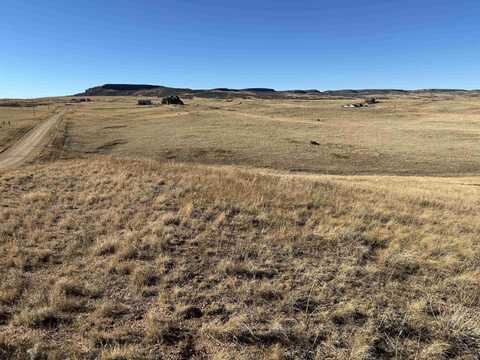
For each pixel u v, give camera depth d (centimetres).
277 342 448
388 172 3622
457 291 564
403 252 692
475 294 554
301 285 578
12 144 4972
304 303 530
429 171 3634
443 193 1792
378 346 444
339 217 897
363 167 3800
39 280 590
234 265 624
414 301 533
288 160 4050
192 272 617
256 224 821
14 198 1054
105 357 416
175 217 838
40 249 700
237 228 794
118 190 1102
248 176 1369
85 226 825
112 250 705
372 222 864
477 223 957
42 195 1062
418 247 725
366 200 1141
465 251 710
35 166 1645
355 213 929
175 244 720
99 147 4747
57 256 678
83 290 557
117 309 514
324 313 500
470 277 598
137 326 478
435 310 515
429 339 456
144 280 588
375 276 606
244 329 468
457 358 425
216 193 1024
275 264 643
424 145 4922
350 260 661
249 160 4066
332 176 2991
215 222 812
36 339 441
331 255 681
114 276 606
